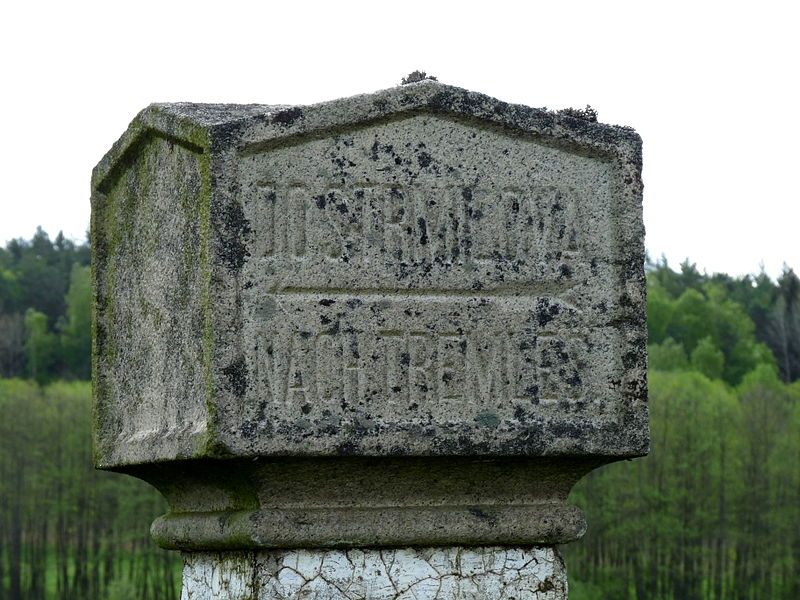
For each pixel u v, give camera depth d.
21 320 53.69
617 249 4.92
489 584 4.91
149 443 5.01
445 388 4.72
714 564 34.38
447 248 4.79
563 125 4.89
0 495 34.69
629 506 33.88
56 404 35.78
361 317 4.69
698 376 38.97
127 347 5.38
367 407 4.65
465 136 4.84
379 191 4.75
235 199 4.63
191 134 4.73
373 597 4.81
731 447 34.50
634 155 4.94
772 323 54.22
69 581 36.06
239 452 4.52
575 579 33.59
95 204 5.63
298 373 4.61
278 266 4.64
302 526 4.71
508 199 4.86
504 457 4.77
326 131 4.71
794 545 34.03
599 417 4.84
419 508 4.85
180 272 4.86
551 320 4.84
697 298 53.19
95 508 35.03
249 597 4.77
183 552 5.29
